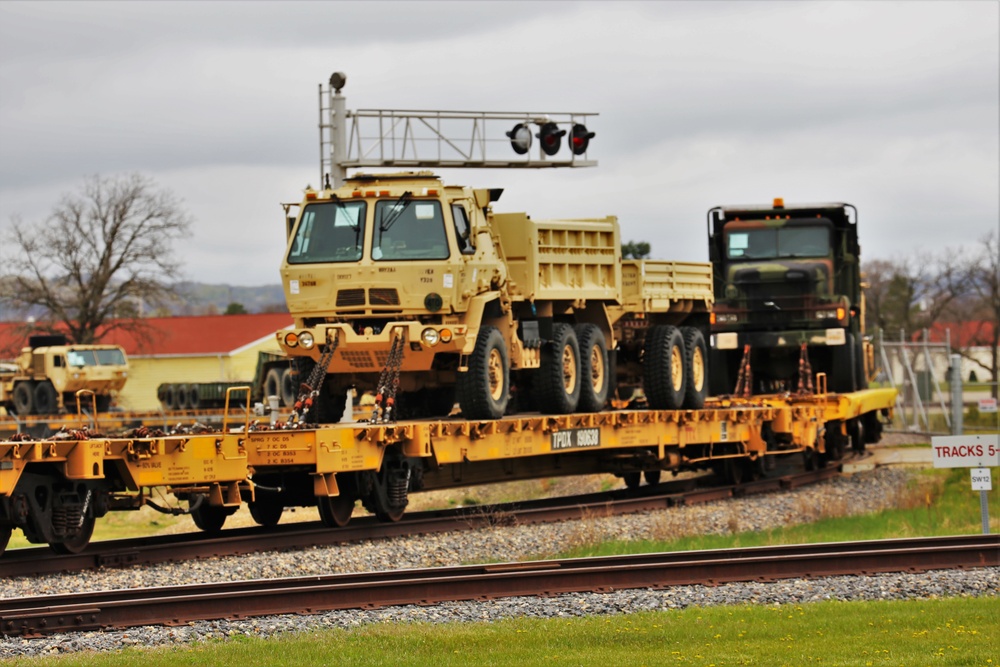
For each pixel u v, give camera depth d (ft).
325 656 114.11
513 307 225.56
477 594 143.13
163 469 175.42
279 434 186.80
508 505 238.68
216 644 120.26
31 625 125.80
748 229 332.80
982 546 162.09
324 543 188.85
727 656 113.50
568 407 232.53
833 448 324.80
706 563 152.35
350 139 317.42
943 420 472.03
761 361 343.26
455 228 208.33
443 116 320.70
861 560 157.99
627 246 344.28
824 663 109.91
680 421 259.60
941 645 117.50
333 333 205.67
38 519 166.09
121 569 165.37
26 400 590.55
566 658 112.47
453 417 230.27
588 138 328.49
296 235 211.41
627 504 235.20
